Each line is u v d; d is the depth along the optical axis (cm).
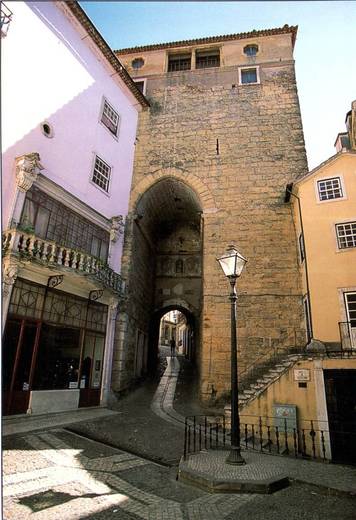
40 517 432
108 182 1534
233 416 686
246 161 1709
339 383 1152
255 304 1453
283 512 481
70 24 1317
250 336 1409
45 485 536
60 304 1156
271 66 1903
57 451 707
